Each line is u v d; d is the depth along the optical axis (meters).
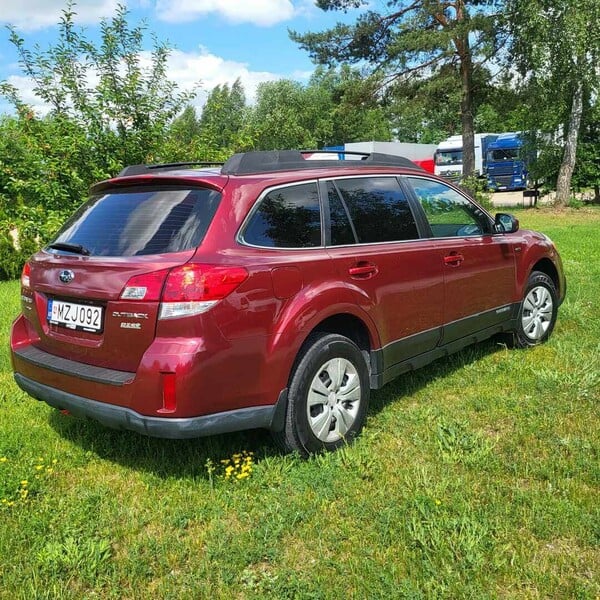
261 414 3.31
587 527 2.86
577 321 6.45
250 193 3.44
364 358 3.98
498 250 5.12
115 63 9.16
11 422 4.32
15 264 10.76
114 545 2.93
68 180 8.96
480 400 4.44
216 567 2.72
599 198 25.91
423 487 3.28
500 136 35.22
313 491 3.29
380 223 4.16
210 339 3.04
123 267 3.14
